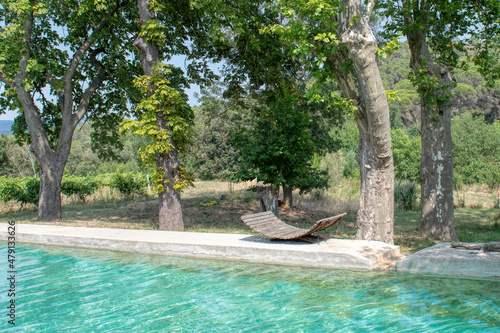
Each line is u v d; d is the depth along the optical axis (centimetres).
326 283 646
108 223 1435
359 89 875
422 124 1141
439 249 735
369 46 794
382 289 609
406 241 1013
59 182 1664
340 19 853
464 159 3850
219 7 1262
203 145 4775
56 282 705
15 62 1549
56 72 1666
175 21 1636
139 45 1334
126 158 6022
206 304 576
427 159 1112
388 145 884
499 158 3781
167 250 888
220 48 1698
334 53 852
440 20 1278
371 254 739
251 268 751
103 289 660
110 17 1639
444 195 1083
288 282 660
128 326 502
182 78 1745
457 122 4634
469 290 589
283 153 1252
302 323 496
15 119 1853
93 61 1816
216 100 2492
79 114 1725
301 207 2145
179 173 1335
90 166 5800
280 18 1600
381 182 905
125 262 832
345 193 2567
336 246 798
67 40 1795
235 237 941
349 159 3588
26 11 1455
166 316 535
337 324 489
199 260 827
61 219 1627
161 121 1329
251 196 2456
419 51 1130
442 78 1124
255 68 1634
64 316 541
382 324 483
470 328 462
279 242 858
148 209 1970
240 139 1349
